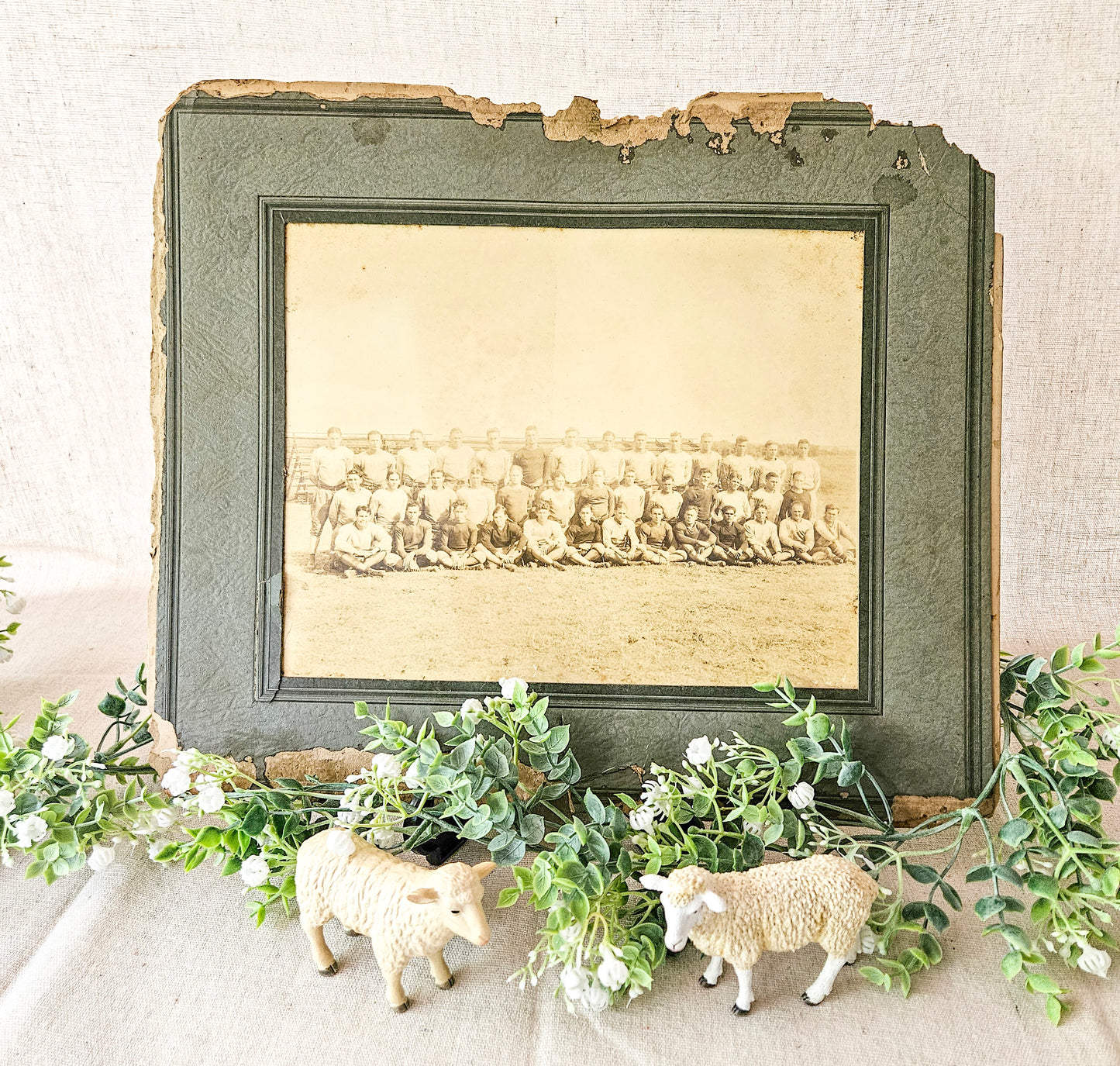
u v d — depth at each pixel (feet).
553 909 2.35
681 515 3.13
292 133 3.12
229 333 3.13
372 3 4.21
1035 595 4.50
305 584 3.16
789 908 2.35
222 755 3.14
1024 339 4.37
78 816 2.82
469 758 2.70
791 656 3.10
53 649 4.14
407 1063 2.32
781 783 2.91
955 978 2.56
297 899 2.60
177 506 3.15
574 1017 2.45
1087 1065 2.29
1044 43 4.10
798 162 3.09
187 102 3.11
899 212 3.07
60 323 4.54
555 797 2.80
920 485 3.07
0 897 2.86
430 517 3.15
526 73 4.27
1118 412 4.42
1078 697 3.56
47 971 2.56
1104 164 4.19
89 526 4.76
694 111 3.11
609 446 3.14
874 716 3.06
